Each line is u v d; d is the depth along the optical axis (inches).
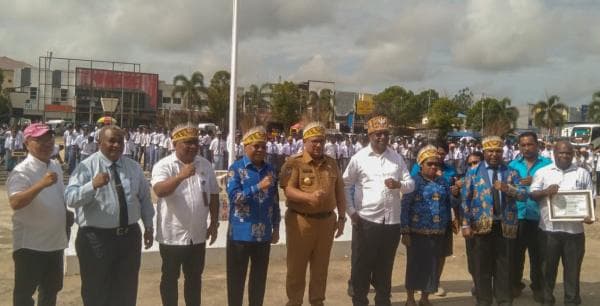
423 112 2856.8
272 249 334.0
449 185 255.9
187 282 205.5
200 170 206.2
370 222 227.1
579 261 249.4
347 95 2753.4
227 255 209.9
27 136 183.3
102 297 184.7
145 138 1051.3
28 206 179.3
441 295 274.7
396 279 303.6
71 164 912.3
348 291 271.9
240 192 202.7
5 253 342.6
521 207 265.6
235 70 562.3
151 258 305.7
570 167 252.1
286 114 1993.1
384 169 229.0
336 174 217.8
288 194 208.4
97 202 183.0
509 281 243.4
